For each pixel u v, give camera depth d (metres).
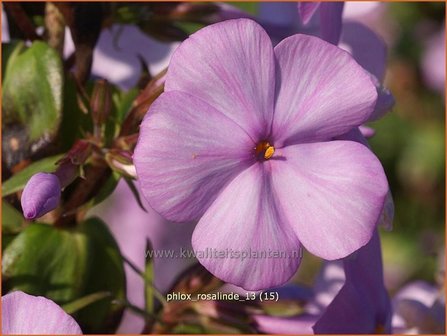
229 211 0.10
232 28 0.09
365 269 0.12
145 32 0.14
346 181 0.10
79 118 0.12
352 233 0.10
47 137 0.12
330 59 0.10
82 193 0.12
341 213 0.10
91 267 0.13
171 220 0.09
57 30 0.13
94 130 0.12
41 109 0.12
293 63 0.10
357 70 0.10
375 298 0.12
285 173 0.10
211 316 0.13
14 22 0.13
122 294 0.13
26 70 0.12
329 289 0.14
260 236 0.10
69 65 0.13
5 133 0.12
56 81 0.12
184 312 0.13
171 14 0.14
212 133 0.09
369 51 0.13
